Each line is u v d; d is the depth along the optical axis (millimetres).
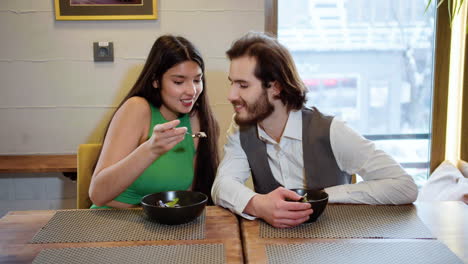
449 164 2318
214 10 2127
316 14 2318
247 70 1193
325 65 2381
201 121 1613
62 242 967
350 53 2373
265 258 869
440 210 1161
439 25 2307
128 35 2113
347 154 1283
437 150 2426
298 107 1286
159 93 1482
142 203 1067
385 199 1200
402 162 2486
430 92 2422
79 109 2172
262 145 1361
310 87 2406
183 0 2107
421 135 2461
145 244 952
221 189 1218
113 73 2145
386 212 1145
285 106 1297
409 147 2473
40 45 2107
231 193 1170
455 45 2322
